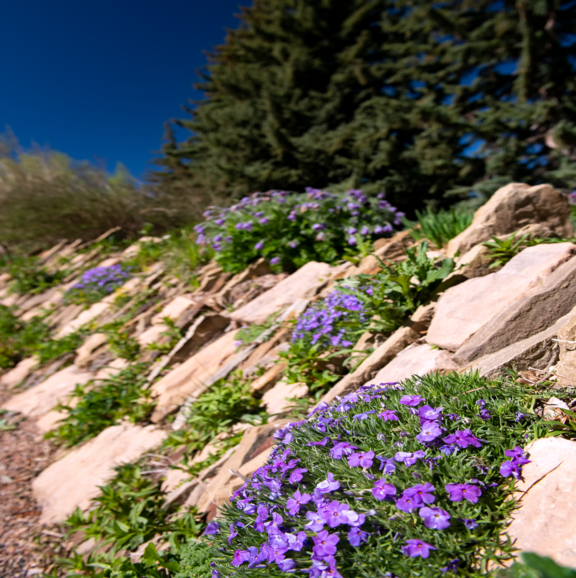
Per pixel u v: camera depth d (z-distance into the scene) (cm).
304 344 329
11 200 1071
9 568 260
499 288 246
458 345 229
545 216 345
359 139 954
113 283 707
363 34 1201
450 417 153
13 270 936
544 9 988
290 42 1297
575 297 210
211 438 313
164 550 231
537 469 135
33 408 472
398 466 138
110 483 296
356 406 177
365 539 123
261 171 1059
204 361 412
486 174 1021
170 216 1020
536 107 954
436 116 923
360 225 514
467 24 1228
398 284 292
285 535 130
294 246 503
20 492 337
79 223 1044
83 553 263
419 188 1025
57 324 698
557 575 66
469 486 124
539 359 187
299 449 166
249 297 487
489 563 120
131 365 466
